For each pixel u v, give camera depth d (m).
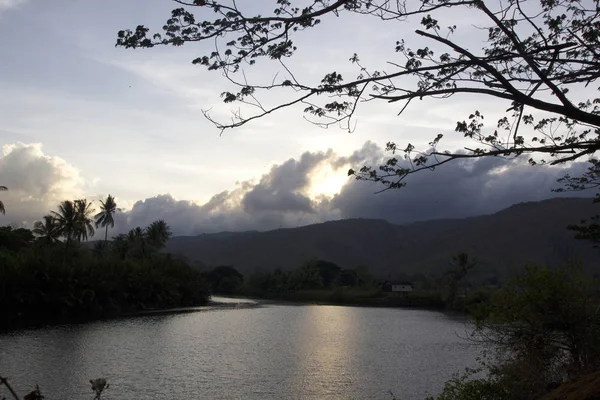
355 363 30.62
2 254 53.06
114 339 39.50
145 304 74.38
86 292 58.38
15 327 47.12
